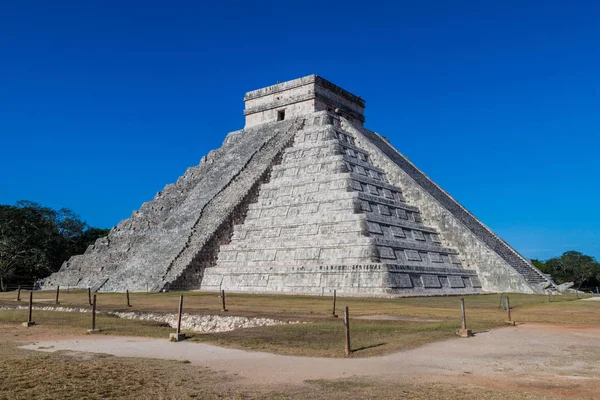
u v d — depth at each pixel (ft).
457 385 32.71
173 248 143.13
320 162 147.95
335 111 189.47
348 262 118.32
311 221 130.41
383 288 109.40
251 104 199.00
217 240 142.10
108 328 64.28
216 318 73.92
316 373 36.60
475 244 140.56
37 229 200.64
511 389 31.65
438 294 119.34
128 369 38.86
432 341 48.42
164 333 59.72
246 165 165.99
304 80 184.24
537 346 45.75
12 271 191.42
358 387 32.48
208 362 41.29
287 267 124.26
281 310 79.15
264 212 144.87
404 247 125.59
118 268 149.79
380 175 158.40
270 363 40.40
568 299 105.40
